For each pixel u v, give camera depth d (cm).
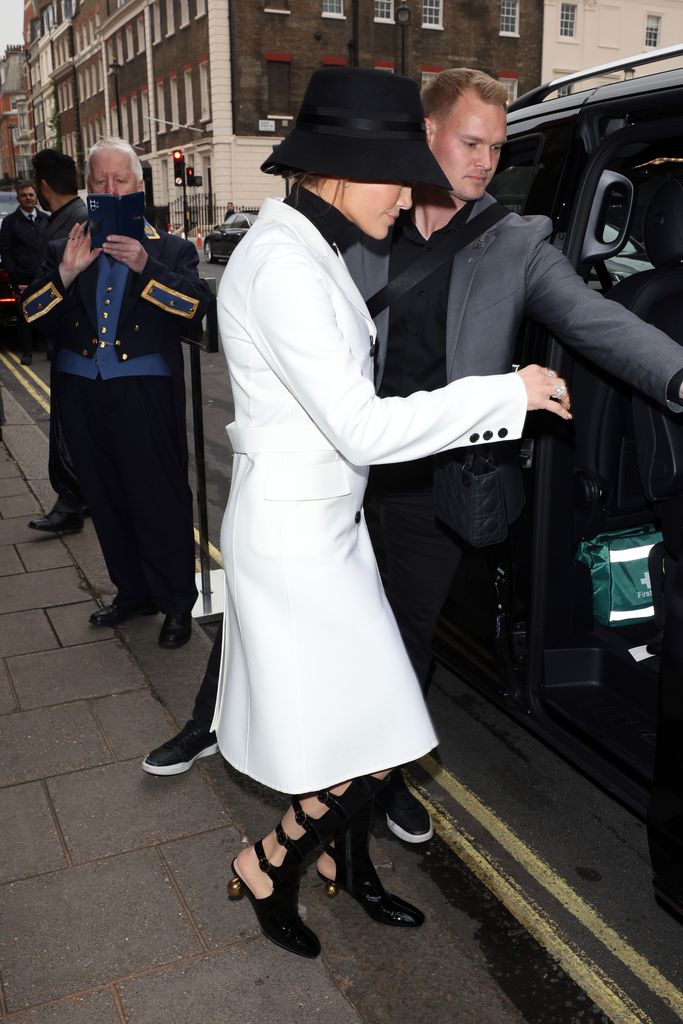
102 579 398
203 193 3130
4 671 322
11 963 198
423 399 146
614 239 227
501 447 213
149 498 320
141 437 312
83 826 243
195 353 333
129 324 307
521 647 250
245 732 177
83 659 330
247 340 156
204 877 225
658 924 214
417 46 2922
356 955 203
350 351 148
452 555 235
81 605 373
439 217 212
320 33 2867
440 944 206
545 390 151
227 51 2817
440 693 317
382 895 208
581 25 3036
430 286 214
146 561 331
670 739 179
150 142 3666
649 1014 188
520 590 245
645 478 228
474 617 262
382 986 194
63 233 475
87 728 288
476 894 224
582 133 230
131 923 210
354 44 2755
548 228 204
